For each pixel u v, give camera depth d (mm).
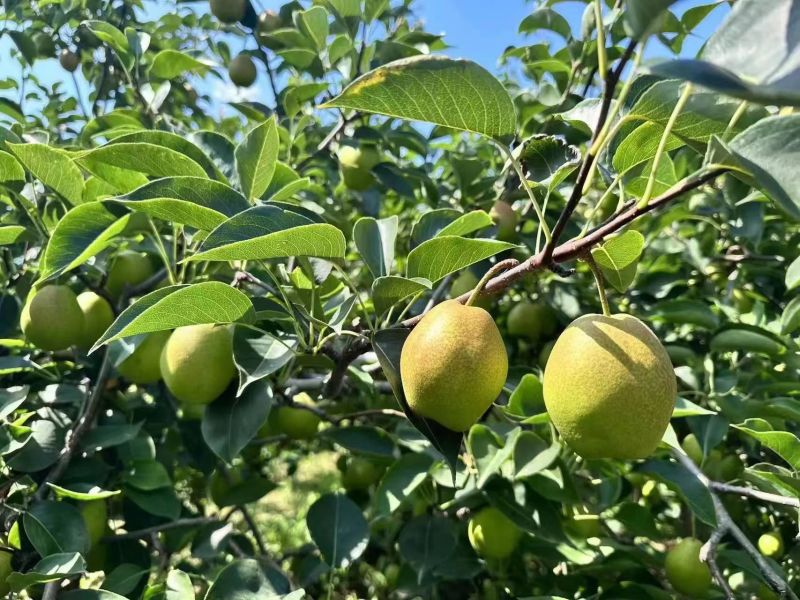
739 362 780
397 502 588
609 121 283
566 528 590
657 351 327
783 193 254
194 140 617
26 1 1076
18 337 689
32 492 554
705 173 297
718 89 204
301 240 362
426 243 383
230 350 500
